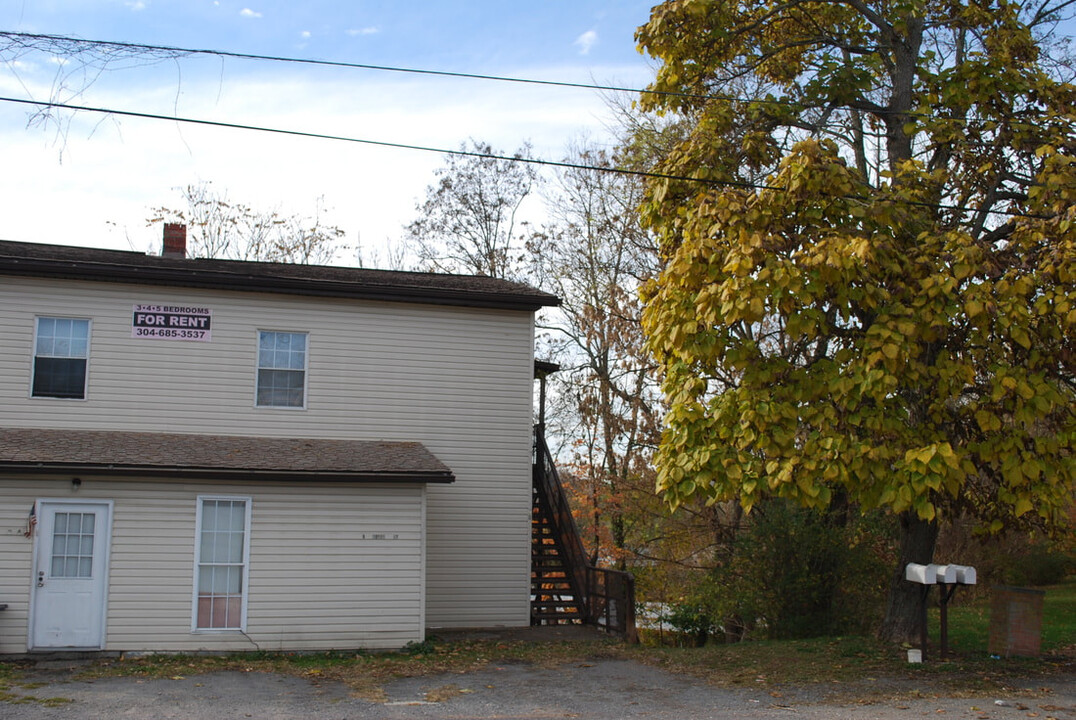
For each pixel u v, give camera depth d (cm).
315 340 1897
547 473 2209
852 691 1234
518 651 1612
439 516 1919
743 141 1527
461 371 1966
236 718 1070
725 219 1297
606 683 1324
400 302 1945
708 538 2498
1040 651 1521
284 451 1702
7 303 1755
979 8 1558
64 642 1480
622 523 2834
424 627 1683
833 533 1773
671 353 1431
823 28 1712
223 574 1563
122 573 1513
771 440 1261
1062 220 1236
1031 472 1233
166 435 1767
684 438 1327
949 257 1234
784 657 1475
